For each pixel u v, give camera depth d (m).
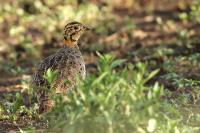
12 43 19.69
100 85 8.91
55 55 11.89
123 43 18.83
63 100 9.34
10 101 13.33
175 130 9.37
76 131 8.86
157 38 19.12
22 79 15.55
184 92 13.04
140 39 19.14
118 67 16.42
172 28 19.84
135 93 8.98
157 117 9.08
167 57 16.95
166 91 12.88
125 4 22.09
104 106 8.76
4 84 15.41
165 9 21.48
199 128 10.34
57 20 21.00
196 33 19.27
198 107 11.87
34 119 11.66
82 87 9.06
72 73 11.46
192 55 16.25
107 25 20.23
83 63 12.05
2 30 20.56
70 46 12.66
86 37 19.36
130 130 8.91
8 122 11.57
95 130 8.91
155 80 14.66
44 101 10.53
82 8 21.53
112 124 8.88
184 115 11.29
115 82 9.01
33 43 19.56
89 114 8.84
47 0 22.03
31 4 21.86
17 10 21.61
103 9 21.59
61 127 9.88
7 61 18.28
